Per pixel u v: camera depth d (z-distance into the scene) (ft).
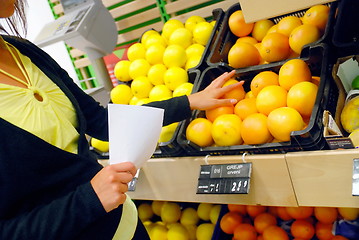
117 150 2.45
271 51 3.98
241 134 3.48
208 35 5.00
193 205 5.55
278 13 2.27
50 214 2.31
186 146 3.71
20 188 2.35
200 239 4.98
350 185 2.90
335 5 3.92
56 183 2.54
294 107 3.28
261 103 3.47
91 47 6.22
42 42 5.97
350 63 3.49
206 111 3.93
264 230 4.31
